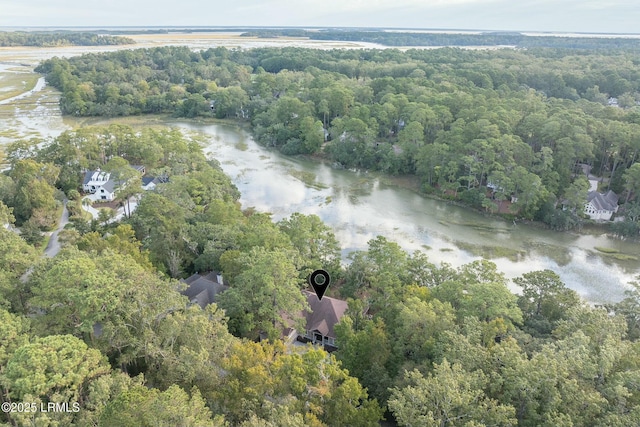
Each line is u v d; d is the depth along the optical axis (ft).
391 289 184.14
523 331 169.68
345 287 212.23
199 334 136.15
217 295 186.60
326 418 122.42
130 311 139.23
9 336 122.42
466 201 337.72
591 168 362.33
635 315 180.55
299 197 352.90
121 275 152.76
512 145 327.26
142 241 234.79
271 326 168.96
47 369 110.93
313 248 231.30
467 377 120.57
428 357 147.43
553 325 173.88
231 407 119.96
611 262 266.36
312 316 193.36
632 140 323.98
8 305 147.43
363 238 290.15
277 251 189.67
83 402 114.52
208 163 380.37
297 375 124.16
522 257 270.87
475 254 273.54
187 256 229.25
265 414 114.21
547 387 118.52
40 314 160.86
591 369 124.36
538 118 364.58
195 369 125.80
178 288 188.24
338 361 141.90
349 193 362.53
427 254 271.90
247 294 180.24
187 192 281.95
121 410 98.07
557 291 188.85
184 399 104.27
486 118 372.17
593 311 162.81
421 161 367.86
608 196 315.78
